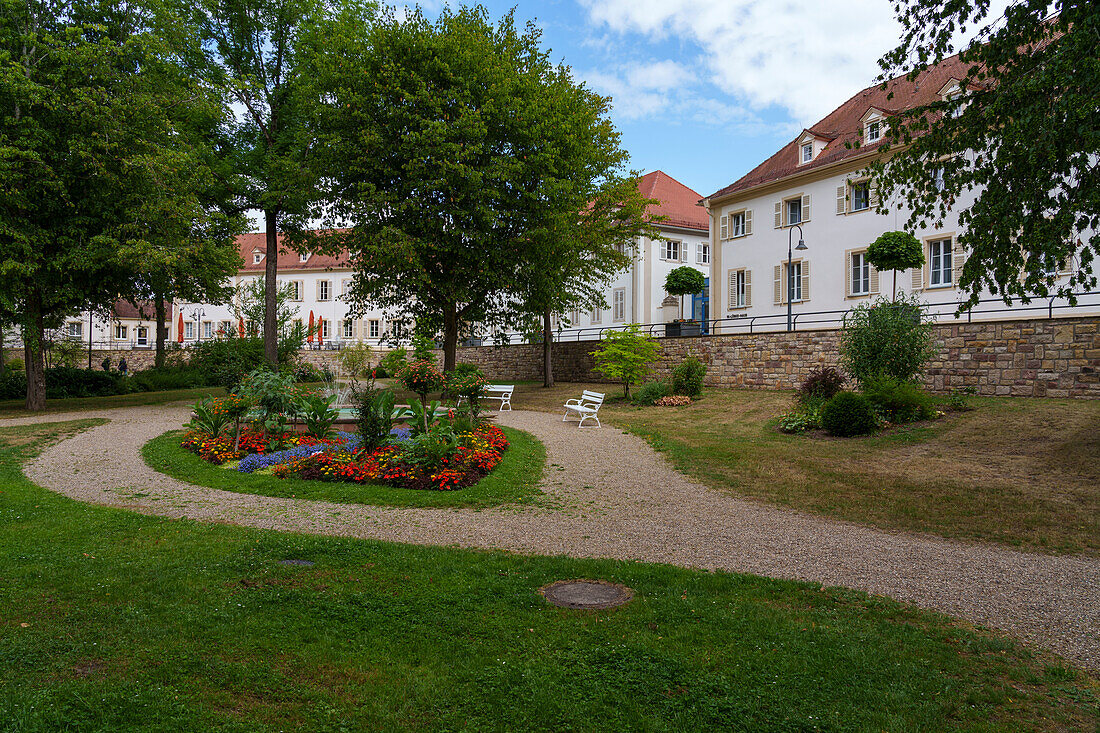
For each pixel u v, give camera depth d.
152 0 19.84
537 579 5.54
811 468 10.98
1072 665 4.11
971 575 5.92
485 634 4.37
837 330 19.38
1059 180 7.66
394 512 8.27
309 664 3.91
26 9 18.11
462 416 13.55
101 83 18.75
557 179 20.28
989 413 13.77
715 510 8.51
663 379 23.12
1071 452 10.85
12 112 17.55
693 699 3.55
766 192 28.05
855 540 7.10
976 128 8.24
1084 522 7.71
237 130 23.53
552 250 21.23
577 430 16.08
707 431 15.52
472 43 19.91
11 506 8.12
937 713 3.45
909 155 9.06
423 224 19.41
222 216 20.64
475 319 24.61
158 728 3.17
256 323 38.97
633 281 36.06
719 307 30.39
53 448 13.07
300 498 8.98
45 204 18.12
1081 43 6.70
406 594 5.12
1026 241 7.76
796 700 3.56
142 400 24.11
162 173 18.55
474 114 18.59
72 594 4.96
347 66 19.31
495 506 8.67
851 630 4.52
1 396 25.67
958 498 8.88
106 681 3.60
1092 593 5.45
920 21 8.47
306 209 23.47
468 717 3.37
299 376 35.25
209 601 4.88
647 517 8.13
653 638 4.32
